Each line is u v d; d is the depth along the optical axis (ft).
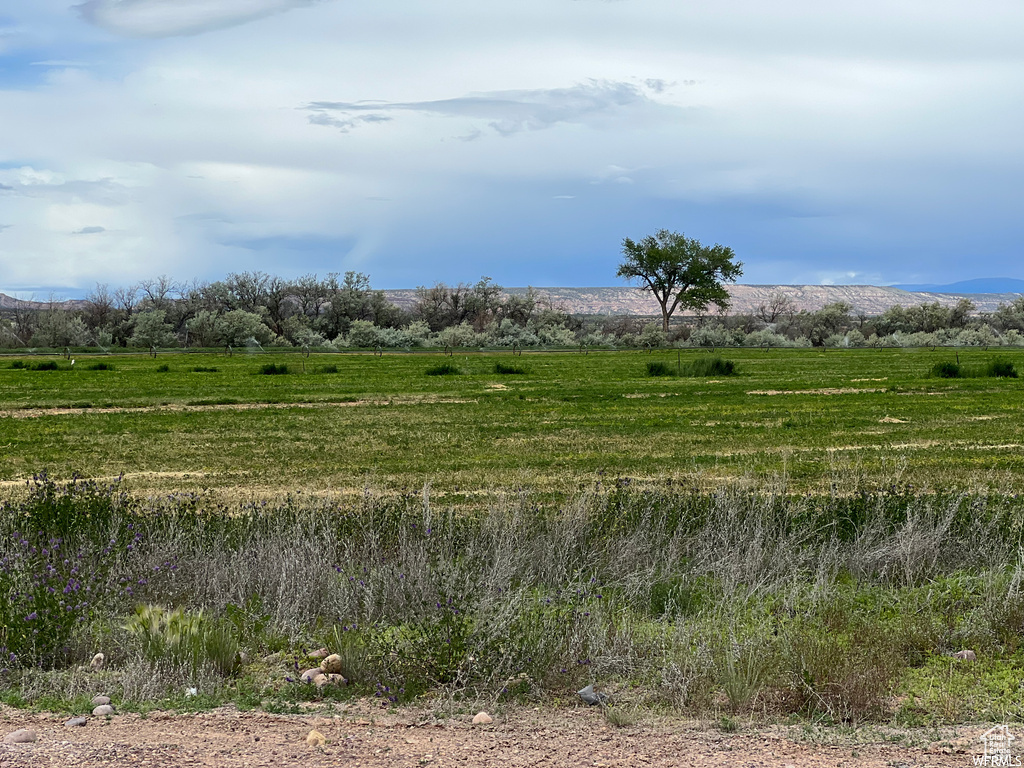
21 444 72.74
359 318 392.68
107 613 27.91
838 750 18.38
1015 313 443.32
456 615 24.63
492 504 40.29
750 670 22.52
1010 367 140.56
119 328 326.24
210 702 21.72
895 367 172.55
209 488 53.52
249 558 32.27
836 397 109.29
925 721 20.68
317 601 30.22
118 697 22.20
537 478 56.29
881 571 33.73
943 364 143.02
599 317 607.78
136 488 53.67
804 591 29.99
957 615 28.30
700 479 55.16
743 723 20.52
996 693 22.47
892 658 24.08
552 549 33.83
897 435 75.00
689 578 32.53
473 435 77.10
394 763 17.11
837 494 44.19
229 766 16.67
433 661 23.52
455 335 304.91
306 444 72.33
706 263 374.63
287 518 36.88
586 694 22.57
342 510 41.50
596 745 18.63
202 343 308.81
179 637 24.86
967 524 37.45
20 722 20.03
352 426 83.71
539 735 19.45
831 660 22.50
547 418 89.30
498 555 30.30
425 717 20.92
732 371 155.43
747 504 39.19
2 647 24.56
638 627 27.02
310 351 276.41
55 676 23.43
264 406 103.19
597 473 57.88
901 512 38.83
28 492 52.24
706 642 24.32
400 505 40.29
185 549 33.88
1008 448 67.56
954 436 74.33
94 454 67.51
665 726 20.27
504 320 344.49
